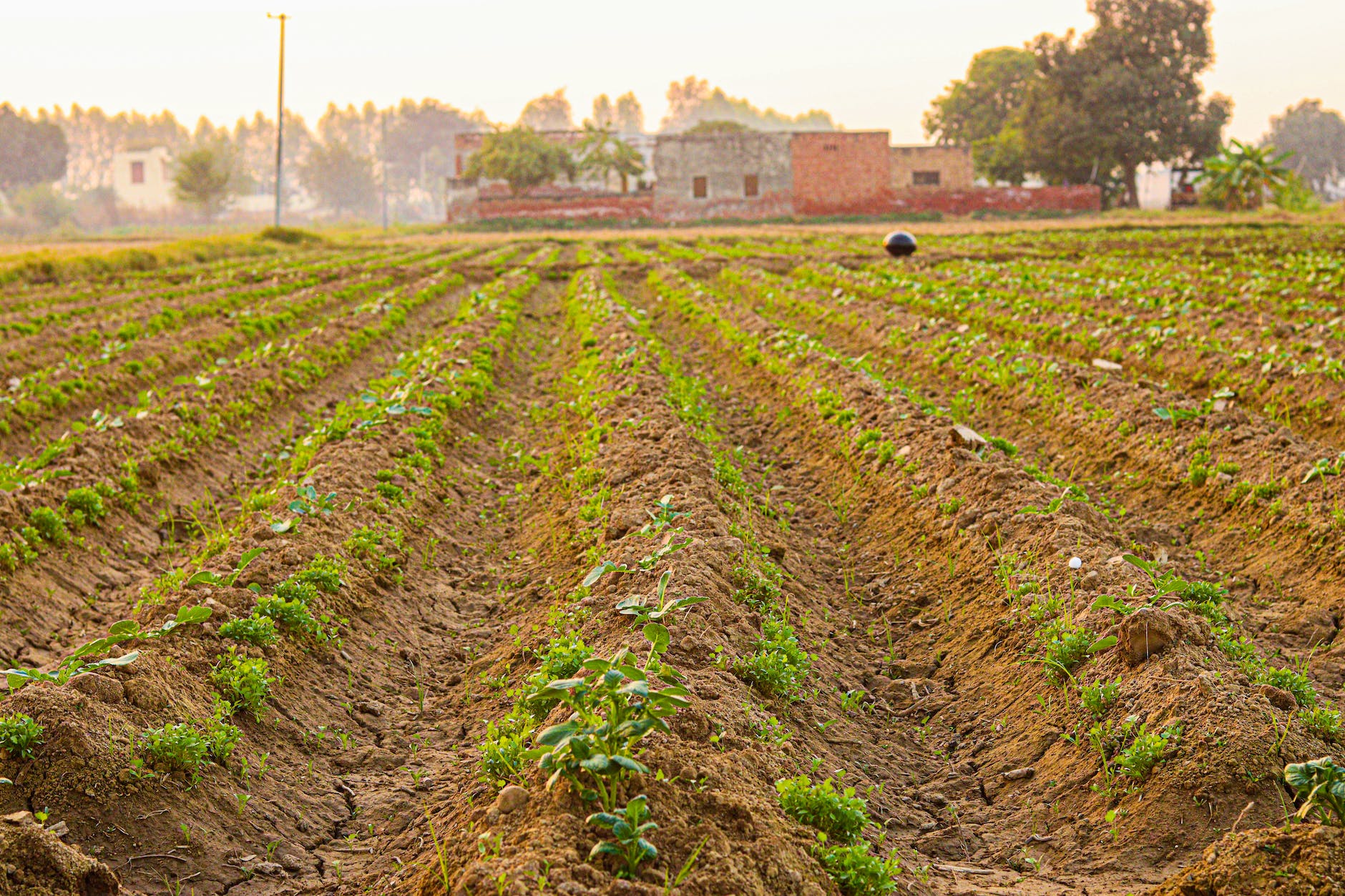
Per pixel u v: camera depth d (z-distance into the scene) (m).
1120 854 5.66
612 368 16.52
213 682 6.82
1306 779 4.96
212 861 5.55
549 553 10.23
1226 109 88.94
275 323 23.20
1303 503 9.87
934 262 35.28
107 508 10.99
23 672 5.99
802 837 5.11
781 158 85.94
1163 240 46.56
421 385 14.62
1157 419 12.49
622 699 4.94
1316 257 29.83
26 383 15.22
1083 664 7.12
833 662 8.12
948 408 15.23
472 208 88.12
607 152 86.88
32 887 4.68
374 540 9.70
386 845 5.90
